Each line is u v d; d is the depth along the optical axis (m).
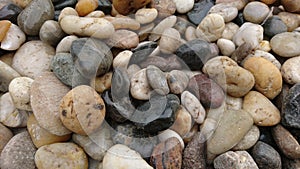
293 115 0.38
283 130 0.38
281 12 0.45
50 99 0.37
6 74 0.39
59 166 0.35
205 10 0.44
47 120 0.36
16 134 0.38
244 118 0.38
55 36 0.41
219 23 0.42
